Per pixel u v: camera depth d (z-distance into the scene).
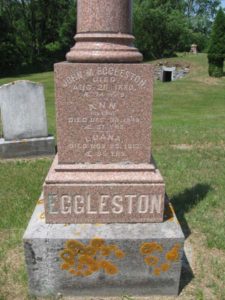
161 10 20.45
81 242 1.61
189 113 7.25
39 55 21.34
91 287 1.69
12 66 18.55
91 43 1.60
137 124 1.67
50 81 13.18
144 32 19.97
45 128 3.72
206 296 1.68
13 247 2.02
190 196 2.59
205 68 13.09
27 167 3.28
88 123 1.66
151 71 1.60
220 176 3.00
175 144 4.14
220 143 4.17
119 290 1.69
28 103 3.61
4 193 2.66
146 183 1.68
